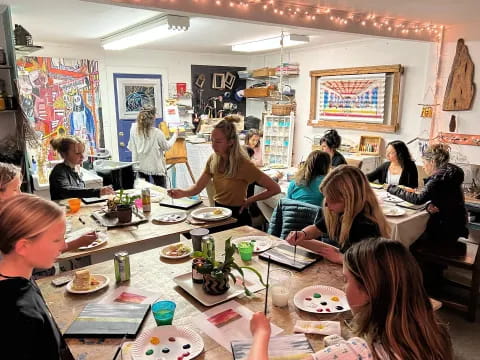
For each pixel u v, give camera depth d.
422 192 3.02
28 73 5.10
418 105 4.53
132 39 4.39
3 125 3.54
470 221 3.67
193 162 5.48
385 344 0.89
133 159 4.93
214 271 1.47
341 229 1.83
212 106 6.84
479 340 2.51
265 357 0.91
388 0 2.85
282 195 3.59
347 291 1.00
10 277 0.95
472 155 3.97
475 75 3.87
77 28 4.16
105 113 5.86
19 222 0.94
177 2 2.49
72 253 1.89
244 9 2.77
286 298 1.42
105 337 1.23
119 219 2.33
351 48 5.21
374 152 5.04
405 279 0.91
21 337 0.86
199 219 2.43
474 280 2.66
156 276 1.66
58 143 2.93
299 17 3.04
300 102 6.14
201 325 1.30
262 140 5.97
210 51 6.36
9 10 3.22
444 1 2.87
